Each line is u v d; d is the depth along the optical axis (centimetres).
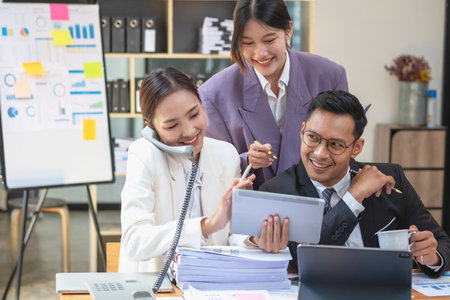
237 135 244
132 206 191
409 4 555
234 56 226
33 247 530
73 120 259
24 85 249
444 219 580
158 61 530
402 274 158
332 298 159
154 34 466
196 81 483
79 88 260
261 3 212
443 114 574
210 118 244
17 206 415
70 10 257
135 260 188
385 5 552
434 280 195
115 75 541
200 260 176
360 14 551
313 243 182
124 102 472
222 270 177
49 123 254
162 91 186
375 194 196
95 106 263
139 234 185
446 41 562
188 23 507
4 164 246
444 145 536
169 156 199
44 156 253
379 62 557
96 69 262
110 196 534
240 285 178
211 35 471
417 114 541
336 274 159
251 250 183
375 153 561
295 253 193
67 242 415
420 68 536
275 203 172
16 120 248
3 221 605
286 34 223
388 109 561
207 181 204
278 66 223
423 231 191
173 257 182
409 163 536
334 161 187
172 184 198
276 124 247
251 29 215
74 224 600
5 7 247
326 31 549
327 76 248
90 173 262
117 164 472
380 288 159
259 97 241
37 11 252
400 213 204
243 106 241
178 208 199
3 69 246
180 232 178
